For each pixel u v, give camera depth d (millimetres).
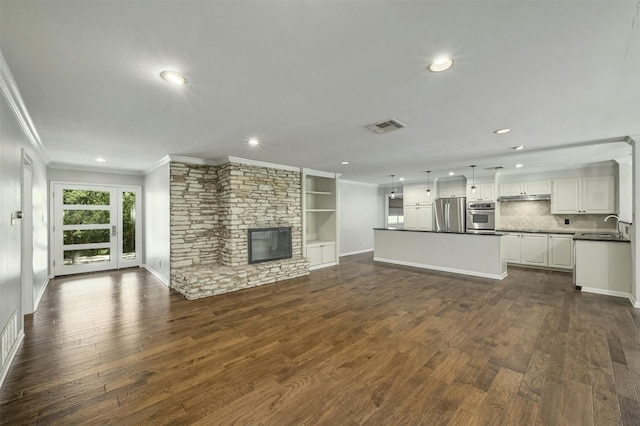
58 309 3662
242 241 5031
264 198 5398
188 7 1306
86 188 5785
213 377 2152
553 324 3113
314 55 1736
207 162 5109
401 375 2164
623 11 1344
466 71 1941
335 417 1727
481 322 3186
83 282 5062
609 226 5703
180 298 4133
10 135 2369
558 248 5859
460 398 1889
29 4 1263
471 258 5609
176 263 4801
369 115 2789
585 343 2648
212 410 1792
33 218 3639
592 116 2842
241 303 3910
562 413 1732
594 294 4258
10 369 2254
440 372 2199
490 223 6805
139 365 2320
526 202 6691
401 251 6793
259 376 2164
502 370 2217
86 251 5840
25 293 3447
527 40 1588
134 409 1801
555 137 3629
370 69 1910
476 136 3568
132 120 2877
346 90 2230
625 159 5023
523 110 2674
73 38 1529
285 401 1877
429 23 1438
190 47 1635
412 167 6043
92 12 1330
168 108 2559
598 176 5605
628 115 2811
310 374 2186
